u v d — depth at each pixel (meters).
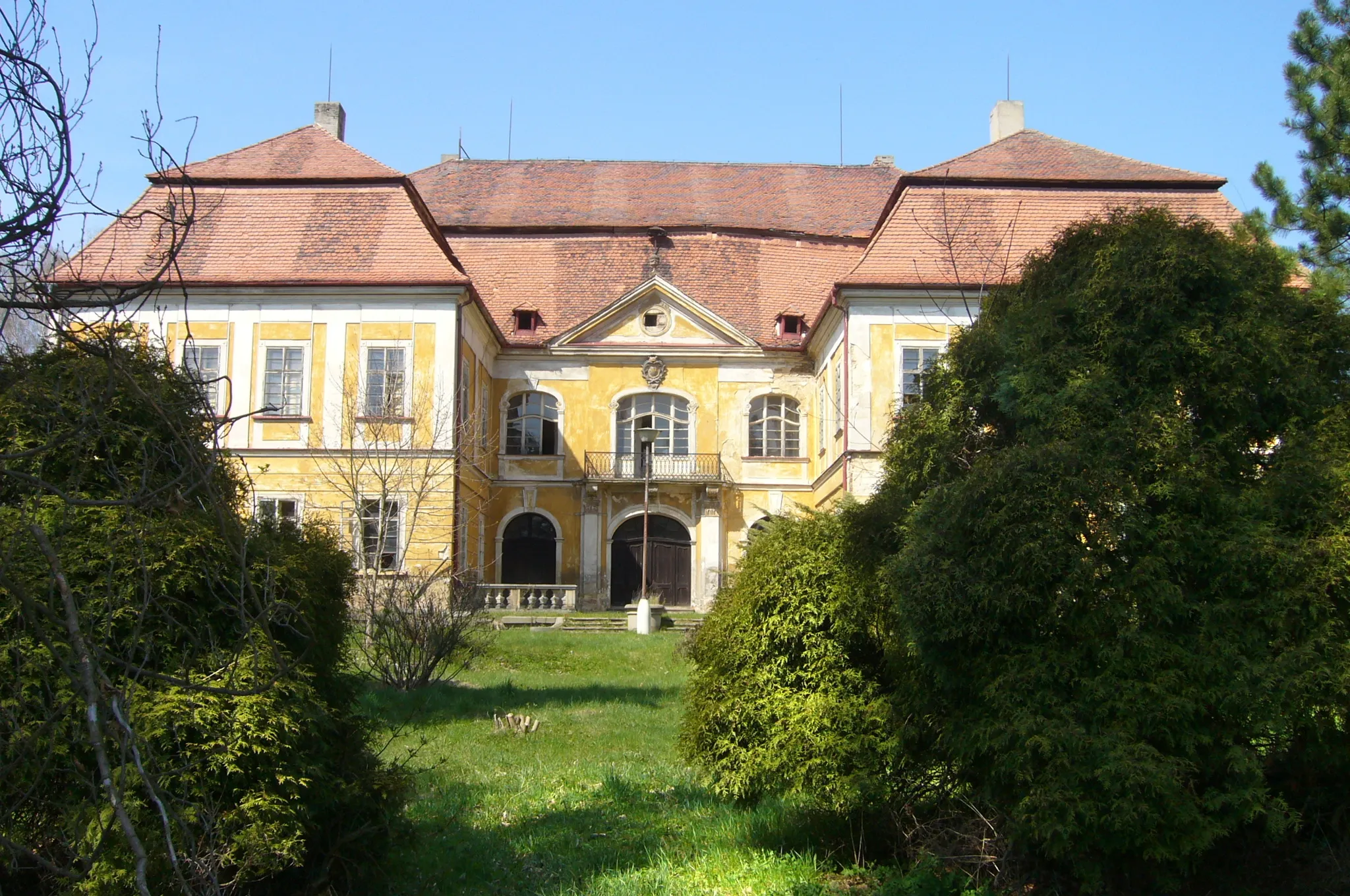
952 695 7.06
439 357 29.97
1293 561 6.38
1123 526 6.53
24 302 3.86
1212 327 6.98
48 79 3.81
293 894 6.50
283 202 31.45
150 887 5.12
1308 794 6.86
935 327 28.08
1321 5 17.84
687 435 35.81
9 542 4.88
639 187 41.25
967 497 6.79
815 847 7.99
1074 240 7.76
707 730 8.19
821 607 7.76
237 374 29.95
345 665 7.48
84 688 3.78
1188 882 6.73
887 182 41.66
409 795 8.28
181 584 5.76
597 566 35.22
